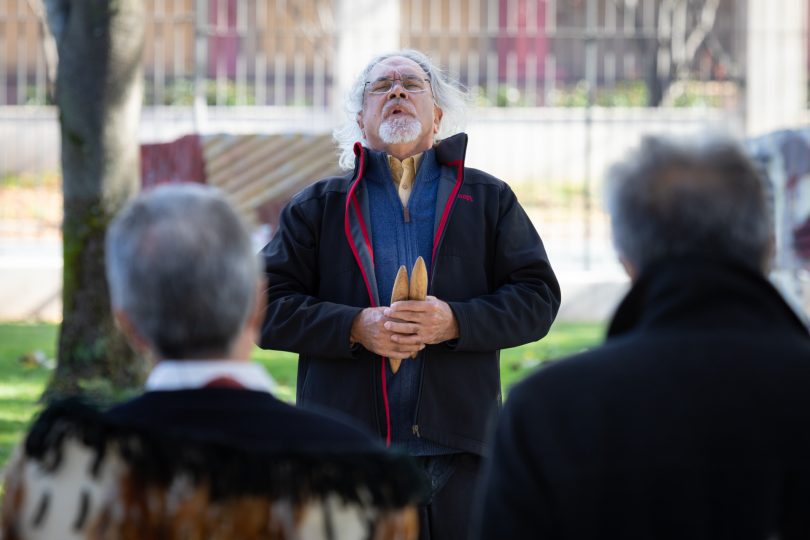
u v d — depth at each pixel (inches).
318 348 212.8
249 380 120.2
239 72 1067.3
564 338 610.9
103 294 453.7
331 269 222.7
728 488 112.9
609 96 1149.7
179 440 112.4
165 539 111.6
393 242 222.7
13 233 845.2
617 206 126.4
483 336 211.6
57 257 741.9
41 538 113.7
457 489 216.1
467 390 216.1
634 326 125.9
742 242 122.7
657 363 117.6
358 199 224.4
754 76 994.7
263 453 113.4
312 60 1227.9
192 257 116.1
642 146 128.0
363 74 241.4
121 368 453.4
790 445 114.0
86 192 454.9
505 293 218.2
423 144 234.1
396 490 116.6
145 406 117.3
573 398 117.3
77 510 112.9
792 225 577.3
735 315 120.3
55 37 456.1
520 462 116.6
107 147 453.7
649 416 115.1
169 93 1111.0
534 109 1066.1
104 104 452.1
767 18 993.5
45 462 114.3
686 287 121.1
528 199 979.9
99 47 448.1
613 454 114.4
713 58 1223.5
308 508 113.3
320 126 1018.7
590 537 113.7
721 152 125.6
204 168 641.6
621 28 1320.1
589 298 704.4
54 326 652.7
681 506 112.7
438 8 1274.6
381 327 208.7
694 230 122.2
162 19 783.7
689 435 114.1
